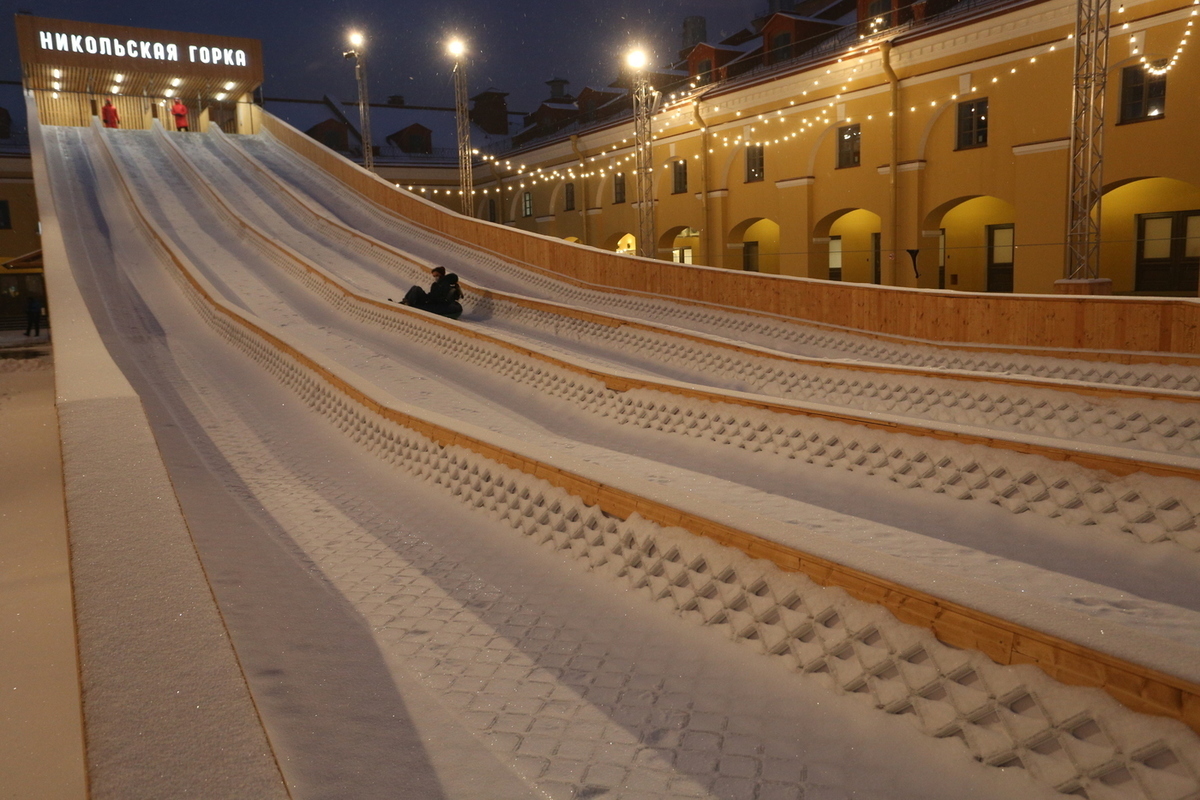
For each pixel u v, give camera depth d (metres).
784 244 26.94
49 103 38.78
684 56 43.81
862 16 26.34
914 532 6.12
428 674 3.86
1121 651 2.73
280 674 3.66
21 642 4.96
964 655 3.15
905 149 22.78
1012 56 19.77
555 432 9.56
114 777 1.82
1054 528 5.81
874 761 3.15
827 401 10.98
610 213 35.66
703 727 3.41
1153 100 17.67
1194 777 2.50
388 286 19.42
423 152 50.69
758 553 4.05
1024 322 13.26
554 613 4.55
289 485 7.21
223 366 12.05
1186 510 5.22
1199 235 19.20
